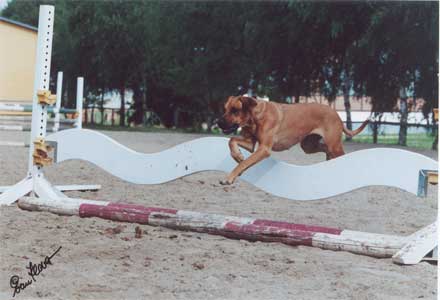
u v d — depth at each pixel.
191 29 30.11
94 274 4.35
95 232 5.77
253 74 30.08
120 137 21.83
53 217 6.48
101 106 38.59
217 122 5.64
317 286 4.20
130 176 6.82
